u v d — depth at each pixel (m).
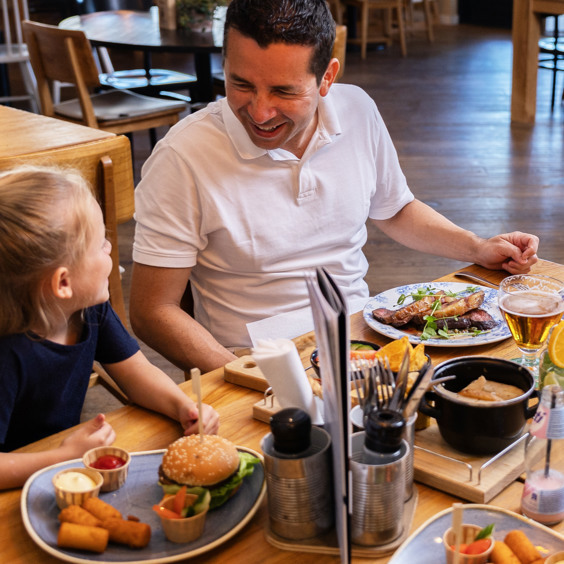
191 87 5.14
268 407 1.17
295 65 1.37
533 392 1.13
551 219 4.14
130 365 1.28
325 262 1.75
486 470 1.00
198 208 1.61
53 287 1.06
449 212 4.25
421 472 1.00
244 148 1.58
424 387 0.89
